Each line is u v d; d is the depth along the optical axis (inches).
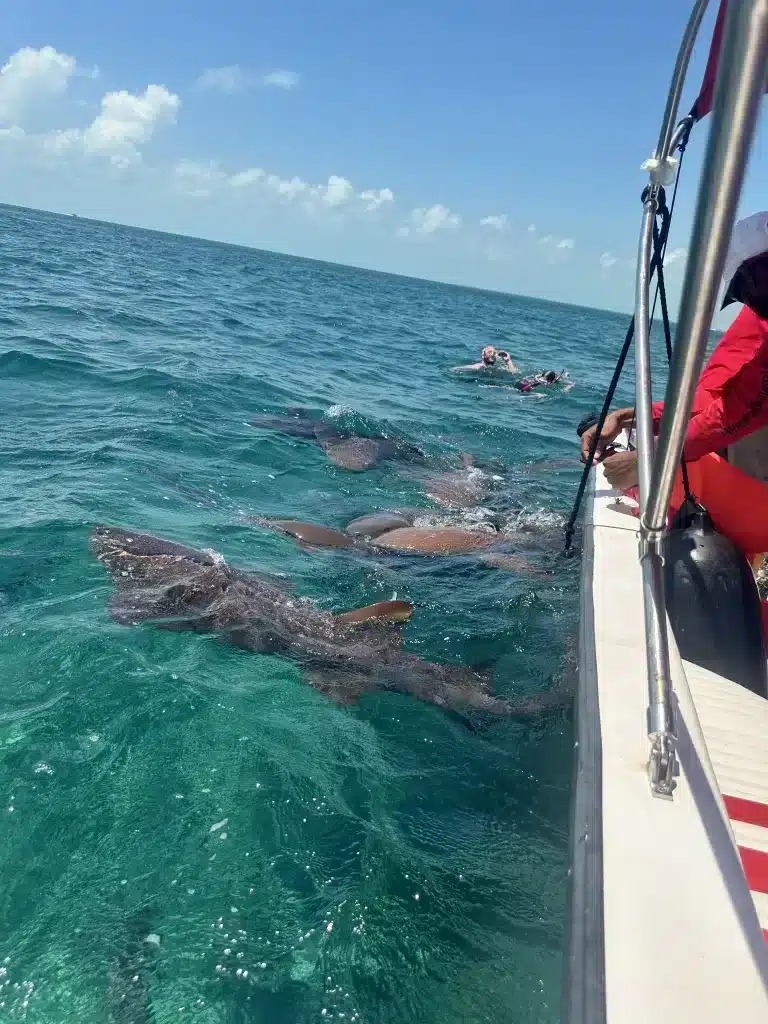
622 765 73.7
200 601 166.6
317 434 345.7
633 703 84.4
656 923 57.7
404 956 90.0
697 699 98.5
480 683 155.3
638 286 103.6
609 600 110.0
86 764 114.5
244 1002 82.9
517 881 103.0
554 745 135.3
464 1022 82.9
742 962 55.2
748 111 44.5
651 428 85.0
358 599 188.9
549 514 281.1
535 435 431.8
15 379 350.6
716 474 126.0
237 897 95.6
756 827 78.5
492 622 182.7
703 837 65.8
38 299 593.3
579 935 59.2
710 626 108.6
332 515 253.9
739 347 116.1
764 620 127.2
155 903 93.6
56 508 209.5
